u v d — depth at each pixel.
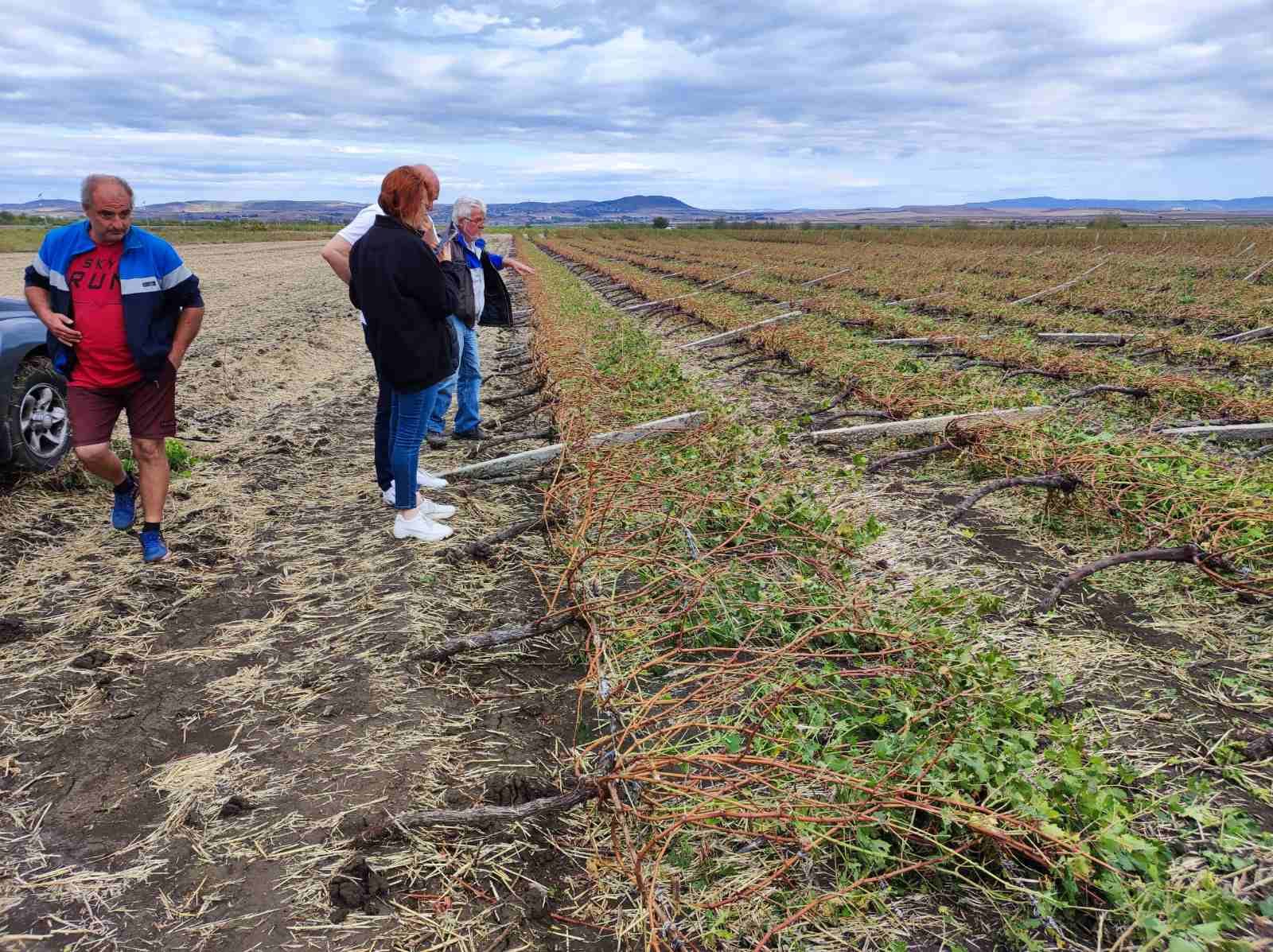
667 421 6.57
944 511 5.36
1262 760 2.91
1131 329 12.60
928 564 4.61
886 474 6.16
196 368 10.03
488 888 2.46
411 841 2.62
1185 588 4.25
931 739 2.82
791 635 3.69
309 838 2.63
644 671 3.52
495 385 9.84
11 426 5.43
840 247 40.59
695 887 2.42
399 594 4.25
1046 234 41.53
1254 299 14.30
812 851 2.50
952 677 3.18
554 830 2.69
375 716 3.26
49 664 3.60
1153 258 24.80
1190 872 2.39
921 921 2.32
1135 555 4.25
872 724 3.06
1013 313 14.05
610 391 7.99
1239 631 3.83
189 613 4.08
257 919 2.33
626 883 2.47
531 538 5.01
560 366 8.75
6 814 2.72
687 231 74.12
